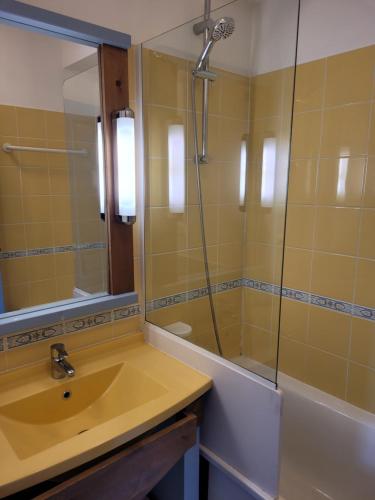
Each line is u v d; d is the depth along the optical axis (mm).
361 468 1535
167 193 1550
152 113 1459
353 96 1506
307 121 1681
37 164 1243
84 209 1347
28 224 1245
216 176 1666
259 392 1122
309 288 1774
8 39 1138
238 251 1657
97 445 906
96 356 1408
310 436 1697
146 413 1040
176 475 1279
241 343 1535
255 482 1191
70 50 1237
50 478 846
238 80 1602
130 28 1353
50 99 1235
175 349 1399
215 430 1297
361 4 1436
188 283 1646
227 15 1524
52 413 1188
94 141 1327
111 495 962
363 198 1524
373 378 1585
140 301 1528
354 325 1625
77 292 1361
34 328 1240
